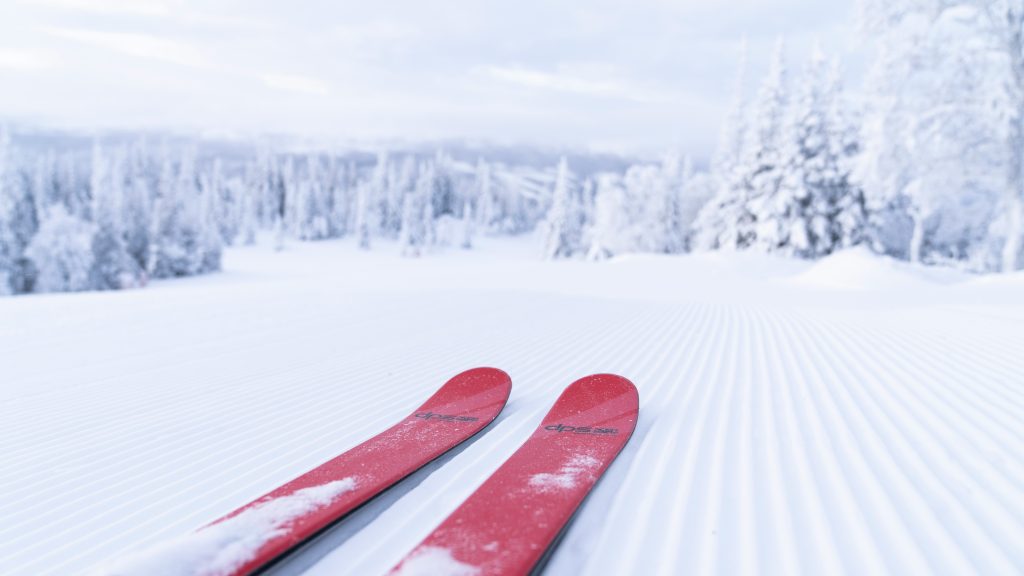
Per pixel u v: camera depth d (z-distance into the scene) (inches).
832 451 102.8
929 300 432.1
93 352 211.2
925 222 1249.4
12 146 1727.4
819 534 72.4
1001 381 155.9
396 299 363.9
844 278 676.1
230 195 3779.5
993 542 69.6
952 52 689.6
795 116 1139.3
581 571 64.8
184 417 132.0
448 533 67.9
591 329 259.3
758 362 187.5
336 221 3516.2
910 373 168.1
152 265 1653.5
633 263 967.6
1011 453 100.8
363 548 71.4
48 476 99.8
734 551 68.5
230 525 68.9
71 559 72.4
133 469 101.7
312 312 306.8
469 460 99.7
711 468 95.2
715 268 898.7
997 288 458.3
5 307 338.3
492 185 4315.9
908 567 64.2
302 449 108.9
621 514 78.9
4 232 1376.7
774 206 1150.3
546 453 97.2
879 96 736.3
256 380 166.9
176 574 58.0
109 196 1498.5
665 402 138.3
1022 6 645.3
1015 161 670.5
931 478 90.0
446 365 184.2
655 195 1601.9
